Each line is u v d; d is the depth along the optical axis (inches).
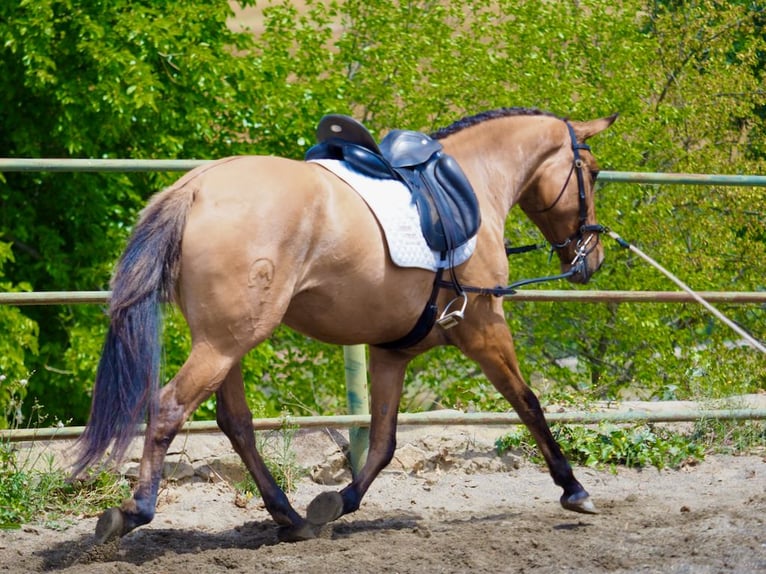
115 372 257.6
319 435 396.5
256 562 279.1
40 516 333.4
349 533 321.1
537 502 360.8
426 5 1004.6
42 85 792.9
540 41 914.1
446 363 906.7
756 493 354.0
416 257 286.7
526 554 281.4
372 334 292.5
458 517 342.3
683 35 987.3
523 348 883.4
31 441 361.4
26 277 881.5
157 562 279.3
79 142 820.6
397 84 939.3
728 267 911.7
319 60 948.6
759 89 961.5
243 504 353.4
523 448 414.3
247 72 854.5
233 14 896.9
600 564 269.0
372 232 280.4
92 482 347.6
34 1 774.5
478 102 939.3
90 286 860.0
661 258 871.1
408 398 916.0
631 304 850.1
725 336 852.6
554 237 350.0
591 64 949.8
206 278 259.9
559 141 342.0
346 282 277.7
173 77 850.8
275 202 266.1
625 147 864.3
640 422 425.7
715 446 422.3
